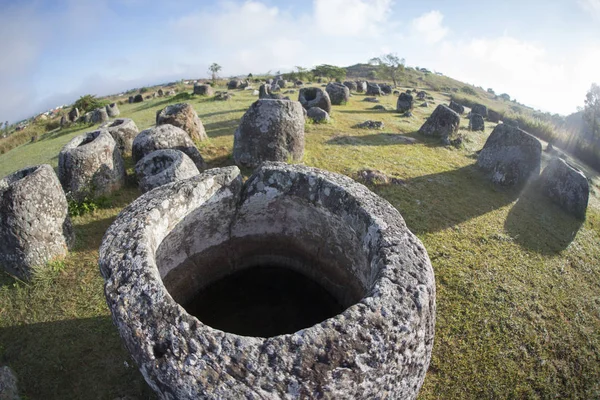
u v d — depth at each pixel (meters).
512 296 4.23
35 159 9.76
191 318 1.68
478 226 5.60
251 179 3.33
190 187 2.84
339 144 8.63
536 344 3.67
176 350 1.58
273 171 3.23
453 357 3.42
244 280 3.96
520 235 5.55
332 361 1.54
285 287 4.01
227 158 7.44
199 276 3.55
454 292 4.16
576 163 10.41
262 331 3.52
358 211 2.62
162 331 1.64
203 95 17.52
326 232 3.25
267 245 3.83
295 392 1.49
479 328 3.74
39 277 4.09
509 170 7.15
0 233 3.91
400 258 2.05
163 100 18.12
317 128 9.88
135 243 2.12
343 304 3.41
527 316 3.99
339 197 2.84
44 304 3.86
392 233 2.29
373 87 20.88
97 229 5.09
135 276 1.87
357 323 1.65
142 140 6.46
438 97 24.59
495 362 3.42
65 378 3.11
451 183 7.01
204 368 1.52
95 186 5.56
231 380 1.49
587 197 6.48
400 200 6.05
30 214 3.99
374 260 2.17
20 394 2.95
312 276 3.80
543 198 7.00
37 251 4.09
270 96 13.25
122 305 1.75
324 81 31.97
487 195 6.75
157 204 2.55
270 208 3.46
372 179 6.49
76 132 13.55
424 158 8.27
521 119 14.70
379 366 1.60
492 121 15.26
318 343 1.57
